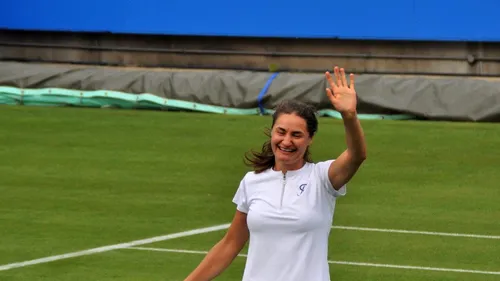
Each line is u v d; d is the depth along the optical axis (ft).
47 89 175.94
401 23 193.47
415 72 196.03
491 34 190.39
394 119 167.32
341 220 112.16
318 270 51.96
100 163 136.98
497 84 168.14
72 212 114.21
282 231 51.98
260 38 200.75
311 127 52.29
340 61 198.29
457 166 137.69
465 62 194.08
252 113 171.12
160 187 125.29
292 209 51.85
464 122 165.07
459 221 112.78
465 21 191.01
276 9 197.67
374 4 193.88
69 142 148.87
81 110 172.35
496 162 140.05
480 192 125.29
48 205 116.98
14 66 179.63
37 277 92.43
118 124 161.38
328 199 52.54
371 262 98.07
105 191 123.34
